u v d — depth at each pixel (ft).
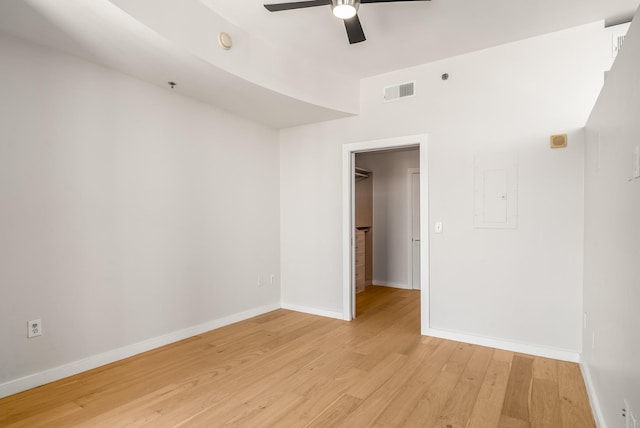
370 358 9.76
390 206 19.61
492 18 9.05
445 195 11.32
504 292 10.41
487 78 10.67
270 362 9.49
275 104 11.85
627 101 4.69
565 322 9.59
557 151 9.70
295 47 10.65
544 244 9.86
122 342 9.68
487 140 10.66
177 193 11.11
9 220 7.62
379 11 8.72
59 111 8.39
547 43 9.85
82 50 8.23
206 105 11.99
